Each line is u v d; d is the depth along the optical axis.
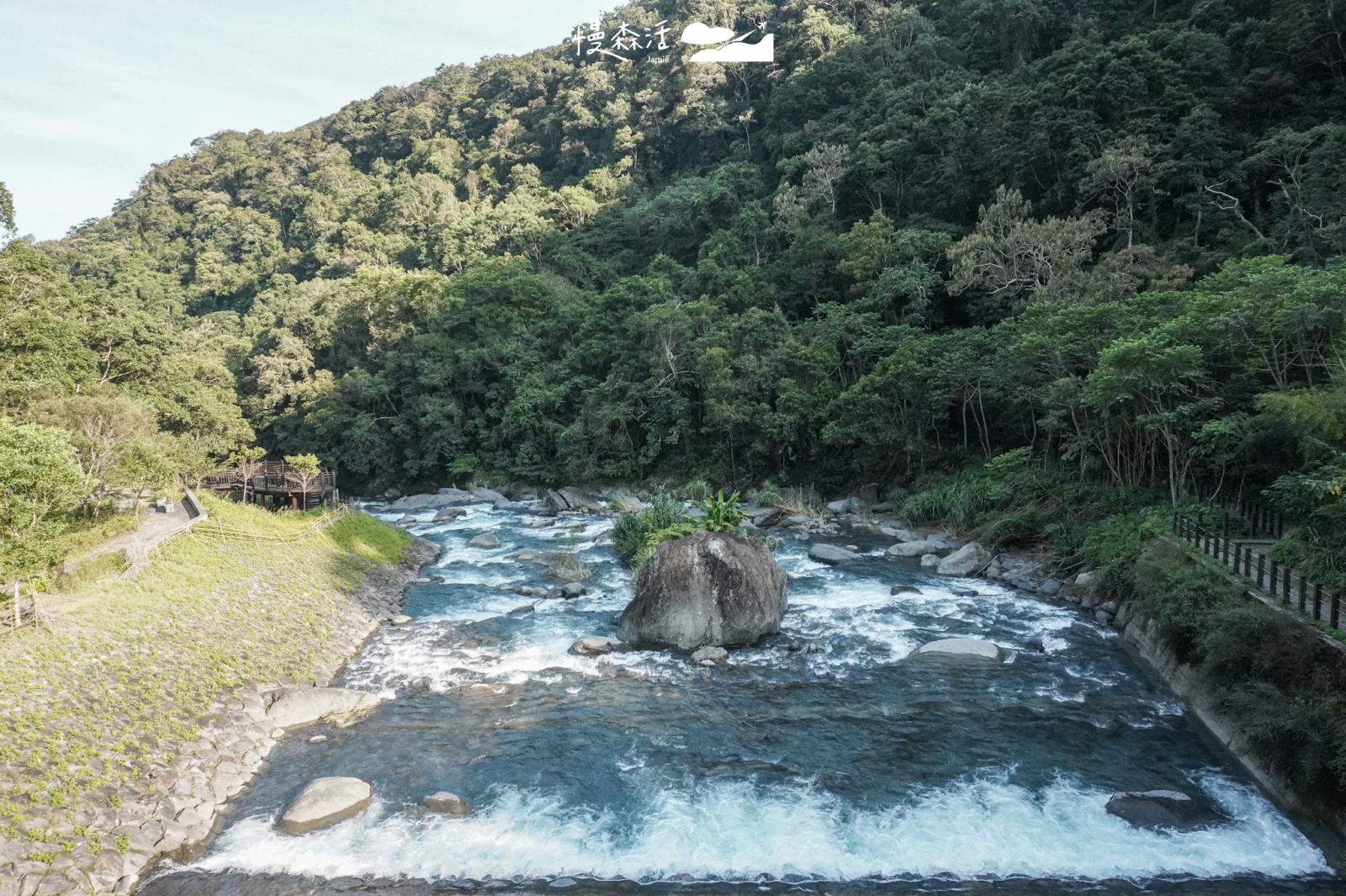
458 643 24.91
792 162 74.56
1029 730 18.23
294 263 123.81
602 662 22.89
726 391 52.41
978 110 60.62
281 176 150.75
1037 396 34.78
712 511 30.66
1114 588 26.23
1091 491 32.44
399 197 122.38
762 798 15.62
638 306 65.62
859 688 20.80
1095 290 36.53
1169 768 16.41
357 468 69.25
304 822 14.70
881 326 51.31
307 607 26.06
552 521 49.03
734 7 112.75
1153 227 43.88
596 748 17.83
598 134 124.69
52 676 17.34
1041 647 23.45
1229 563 20.91
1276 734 14.99
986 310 48.38
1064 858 13.51
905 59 80.31
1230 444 25.30
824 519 44.41
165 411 46.03
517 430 64.44
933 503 40.50
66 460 21.16
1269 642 16.64
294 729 18.92
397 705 20.30
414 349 71.50
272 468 46.06
